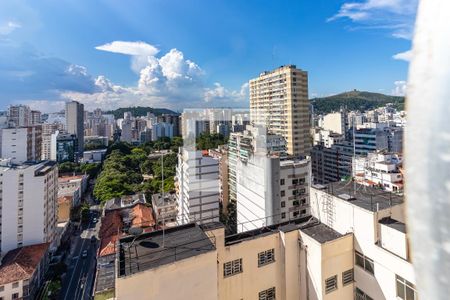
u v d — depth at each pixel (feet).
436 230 3.63
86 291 122.83
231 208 133.39
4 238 135.13
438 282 3.59
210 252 25.18
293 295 33.06
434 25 3.78
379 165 142.72
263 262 32.55
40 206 142.61
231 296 30.35
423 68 3.88
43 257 130.31
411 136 4.02
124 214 141.38
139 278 22.16
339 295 31.48
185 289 23.93
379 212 30.71
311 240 31.89
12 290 107.04
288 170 102.89
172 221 121.90
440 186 3.58
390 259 28.30
